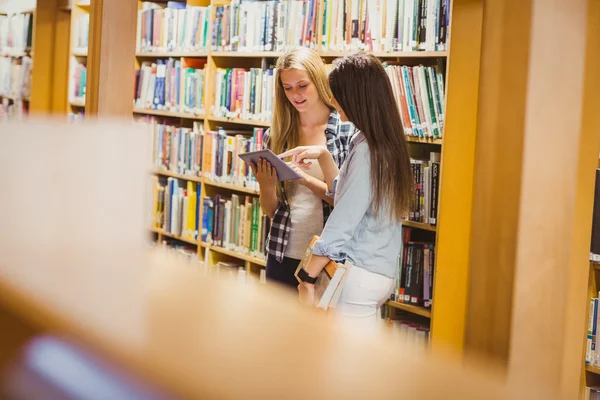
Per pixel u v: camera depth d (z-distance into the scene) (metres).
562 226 1.66
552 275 1.65
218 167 5.01
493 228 1.59
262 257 4.67
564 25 1.62
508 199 1.59
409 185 2.92
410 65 3.92
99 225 0.37
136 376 0.21
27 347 0.25
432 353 0.25
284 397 0.19
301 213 3.36
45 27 6.59
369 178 2.82
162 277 0.33
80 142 0.36
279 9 4.49
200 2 5.48
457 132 3.35
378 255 2.90
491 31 1.59
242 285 0.33
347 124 3.41
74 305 0.26
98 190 0.37
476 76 3.28
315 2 4.20
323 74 3.39
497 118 1.59
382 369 0.23
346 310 2.88
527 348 1.59
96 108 3.62
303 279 2.86
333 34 4.09
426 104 3.56
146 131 0.38
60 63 6.63
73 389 0.23
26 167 0.35
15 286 0.27
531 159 1.58
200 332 0.25
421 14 3.59
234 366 0.21
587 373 3.40
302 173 3.29
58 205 0.36
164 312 0.27
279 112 3.51
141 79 5.84
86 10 6.51
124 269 0.33
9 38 7.18
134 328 0.24
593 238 3.30
